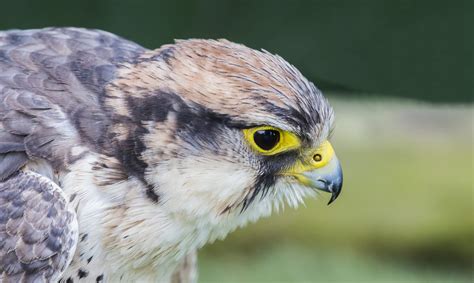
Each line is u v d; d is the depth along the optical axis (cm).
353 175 2080
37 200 904
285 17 2139
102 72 978
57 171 930
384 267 2000
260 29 2147
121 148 929
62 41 1022
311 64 2162
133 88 945
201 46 969
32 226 897
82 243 935
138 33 2153
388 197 2056
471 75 2148
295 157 995
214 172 948
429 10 2111
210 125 937
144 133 928
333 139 2133
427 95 2197
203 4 2141
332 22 2136
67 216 908
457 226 2036
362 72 2170
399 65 2164
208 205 962
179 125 932
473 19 2105
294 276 1925
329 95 2283
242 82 937
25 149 926
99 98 955
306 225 2019
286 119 947
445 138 2161
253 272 1934
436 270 2030
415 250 2044
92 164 927
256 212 1009
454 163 2114
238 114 934
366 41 2145
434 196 2061
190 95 934
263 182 983
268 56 970
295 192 1018
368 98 2225
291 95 948
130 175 931
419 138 2161
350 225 2025
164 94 936
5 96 944
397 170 2092
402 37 2139
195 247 1002
